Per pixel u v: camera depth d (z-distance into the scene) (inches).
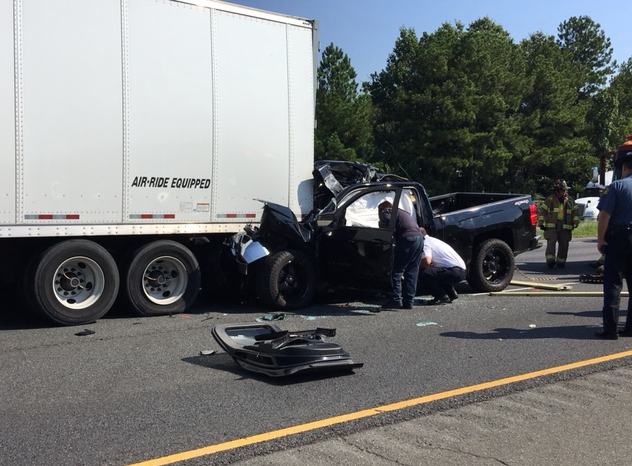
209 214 338.0
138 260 319.6
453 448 160.1
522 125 1768.0
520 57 1829.5
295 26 367.6
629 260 274.7
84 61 297.7
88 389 206.8
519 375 221.8
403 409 186.7
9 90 279.4
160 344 267.3
